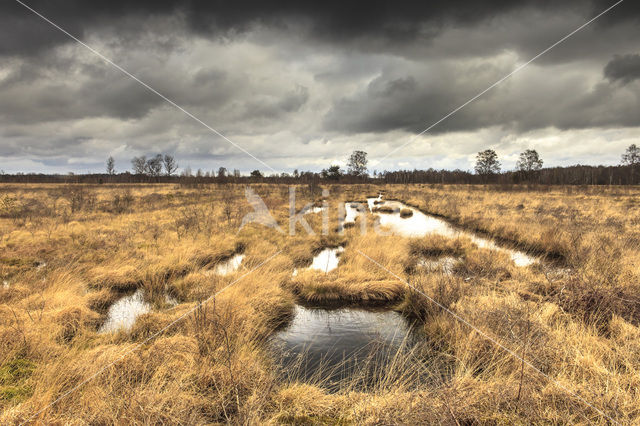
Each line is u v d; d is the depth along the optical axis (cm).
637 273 618
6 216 1645
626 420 263
